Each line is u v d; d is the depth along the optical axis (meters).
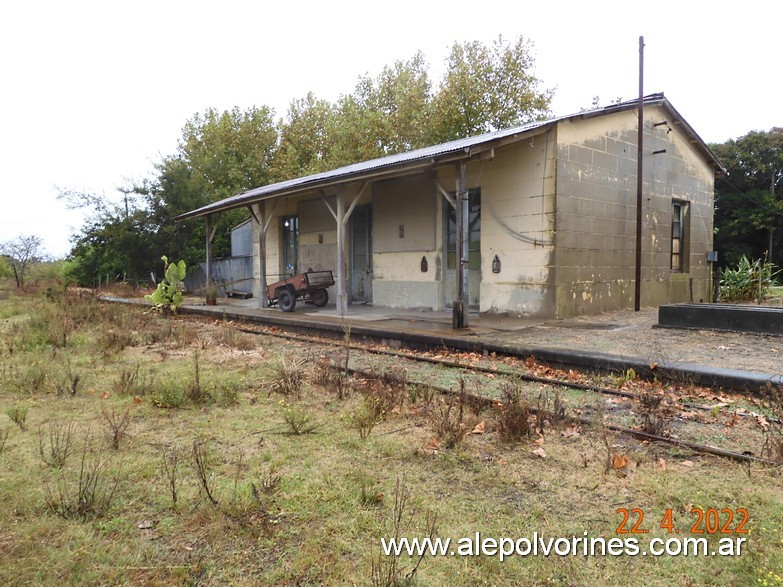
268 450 3.65
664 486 2.97
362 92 29.38
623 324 9.12
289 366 5.79
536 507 2.78
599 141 10.74
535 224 9.98
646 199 12.23
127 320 10.92
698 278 14.39
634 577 2.18
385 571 2.19
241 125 32.78
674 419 4.18
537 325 8.98
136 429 4.14
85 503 2.79
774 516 2.62
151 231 22.83
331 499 2.89
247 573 2.25
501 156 10.45
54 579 2.21
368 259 13.70
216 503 2.81
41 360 6.93
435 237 11.54
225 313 11.84
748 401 4.55
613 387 5.19
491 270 10.73
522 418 3.80
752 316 7.68
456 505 2.81
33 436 3.99
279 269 17.05
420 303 11.97
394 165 8.76
